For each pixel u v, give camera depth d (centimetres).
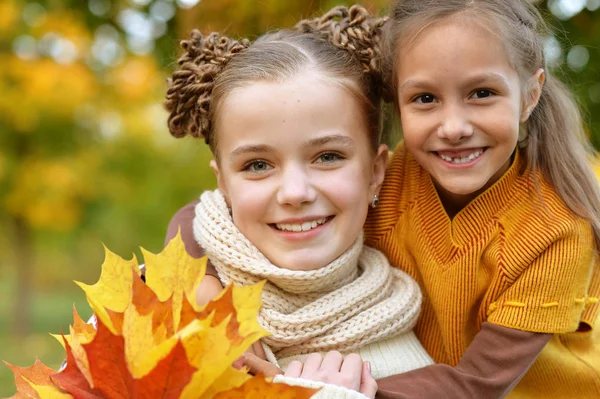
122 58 602
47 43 636
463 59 134
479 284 149
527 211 148
